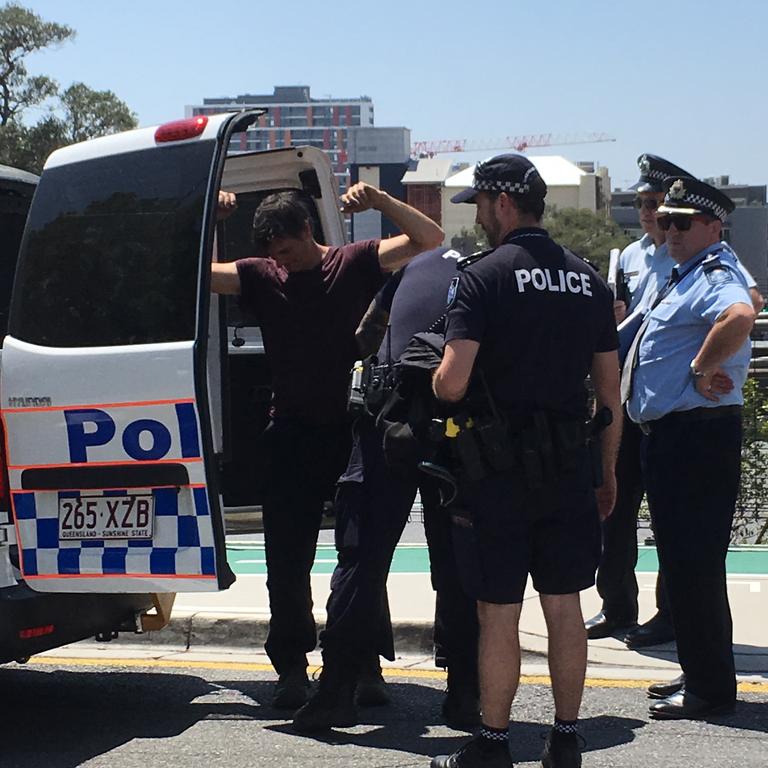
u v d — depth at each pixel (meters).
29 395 4.67
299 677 5.43
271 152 6.38
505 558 4.12
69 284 4.68
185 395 4.46
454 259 4.97
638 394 5.15
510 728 5.05
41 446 4.66
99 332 4.61
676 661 5.95
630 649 6.12
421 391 4.59
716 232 5.18
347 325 5.15
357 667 5.03
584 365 4.23
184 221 4.56
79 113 48.44
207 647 6.61
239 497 6.54
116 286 4.61
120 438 4.55
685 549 5.04
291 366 5.21
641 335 5.21
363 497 4.92
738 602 6.71
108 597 5.06
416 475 4.77
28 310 4.73
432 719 5.23
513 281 4.12
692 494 5.02
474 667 5.10
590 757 4.63
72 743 4.97
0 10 46.88
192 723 5.23
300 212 5.07
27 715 5.40
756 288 5.38
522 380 4.12
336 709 5.01
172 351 4.47
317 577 7.59
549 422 4.13
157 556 4.53
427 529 5.09
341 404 5.21
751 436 8.95
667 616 6.15
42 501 4.68
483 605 4.17
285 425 5.28
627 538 6.26
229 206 5.58
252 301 5.25
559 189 127.38
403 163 145.25
